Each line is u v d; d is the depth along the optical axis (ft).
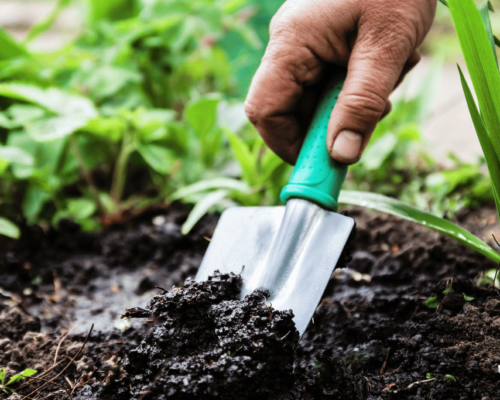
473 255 3.67
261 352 2.14
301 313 2.36
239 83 7.51
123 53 5.52
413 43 2.58
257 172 4.99
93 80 5.35
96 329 3.18
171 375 2.10
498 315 2.61
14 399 2.39
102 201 5.24
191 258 4.23
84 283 3.95
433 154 6.21
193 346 2.26
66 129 4.22
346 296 3.33
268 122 3.00
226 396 2.05
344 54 2.77
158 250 4.38
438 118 7.83
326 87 2.87
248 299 2.38
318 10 2.66
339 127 2.55
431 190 5.04
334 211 2.69
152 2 5.87
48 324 3.27
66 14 16.22
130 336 3.00
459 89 9.01
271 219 2.80
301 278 2.47
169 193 5.32
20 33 14.83
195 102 4.67
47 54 5.94
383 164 5.43
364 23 2.55
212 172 5.37
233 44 7.59
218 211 4.93
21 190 4.88
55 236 4.59
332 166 2.63
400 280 3.48
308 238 2.57
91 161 5.32
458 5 2.22
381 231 4.31
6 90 4.32
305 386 2.33
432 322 2.66
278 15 2.84
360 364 2.55
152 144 5.21
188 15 5.78
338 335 2.88
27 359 2.77
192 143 5.74
